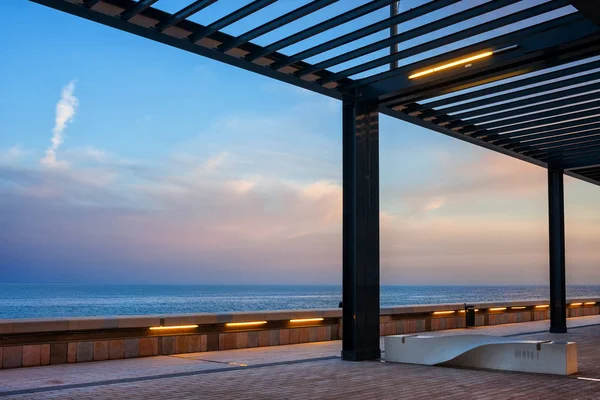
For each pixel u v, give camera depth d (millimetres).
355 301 10344
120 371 8867
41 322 9195
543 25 8344
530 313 20406
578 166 15609
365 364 9859
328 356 10711
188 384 7828
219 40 8562
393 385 7867
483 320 18250
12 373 8602
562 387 7766
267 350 11594
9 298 125125
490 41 8867
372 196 10875
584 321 20422
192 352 11148
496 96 10578
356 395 7156
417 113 11461
